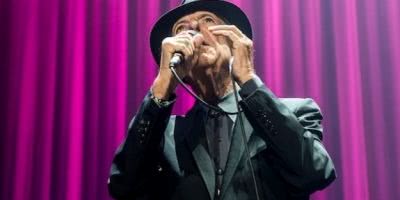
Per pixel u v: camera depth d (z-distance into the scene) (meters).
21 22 4.20
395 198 3.72
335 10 3.99
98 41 4.07
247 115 1.77
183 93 3.79
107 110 3.95
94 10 4.13
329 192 3.69
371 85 3.89
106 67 4.02
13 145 4.02
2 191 3.96
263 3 4.00
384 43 3.95
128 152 1.81
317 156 1.79
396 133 3.80
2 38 4.19
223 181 1.81
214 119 1.96
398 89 3.86
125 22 4.07
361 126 3.78
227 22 2.12
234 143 1.86
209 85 2.00
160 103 1.81
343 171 3.72
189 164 1.89
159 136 1.84
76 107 3.96
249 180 1.81
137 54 4.03
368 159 3.77
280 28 3.96
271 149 1.77
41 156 3.95
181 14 2.11
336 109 3.84
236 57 1.81
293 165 1.73
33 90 4.07
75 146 3.90
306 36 3.96
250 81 1.77
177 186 1.87
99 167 3.87
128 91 3.97
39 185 3.92
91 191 3.84
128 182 1.83
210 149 1.90
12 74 4.13
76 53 4.07
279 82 3.88
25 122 4.02
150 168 1.88
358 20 4.00
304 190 1.77
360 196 3.68
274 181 1.83
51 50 4.12
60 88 4.05
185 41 1.83
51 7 4.20
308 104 2.02
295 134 1.74
